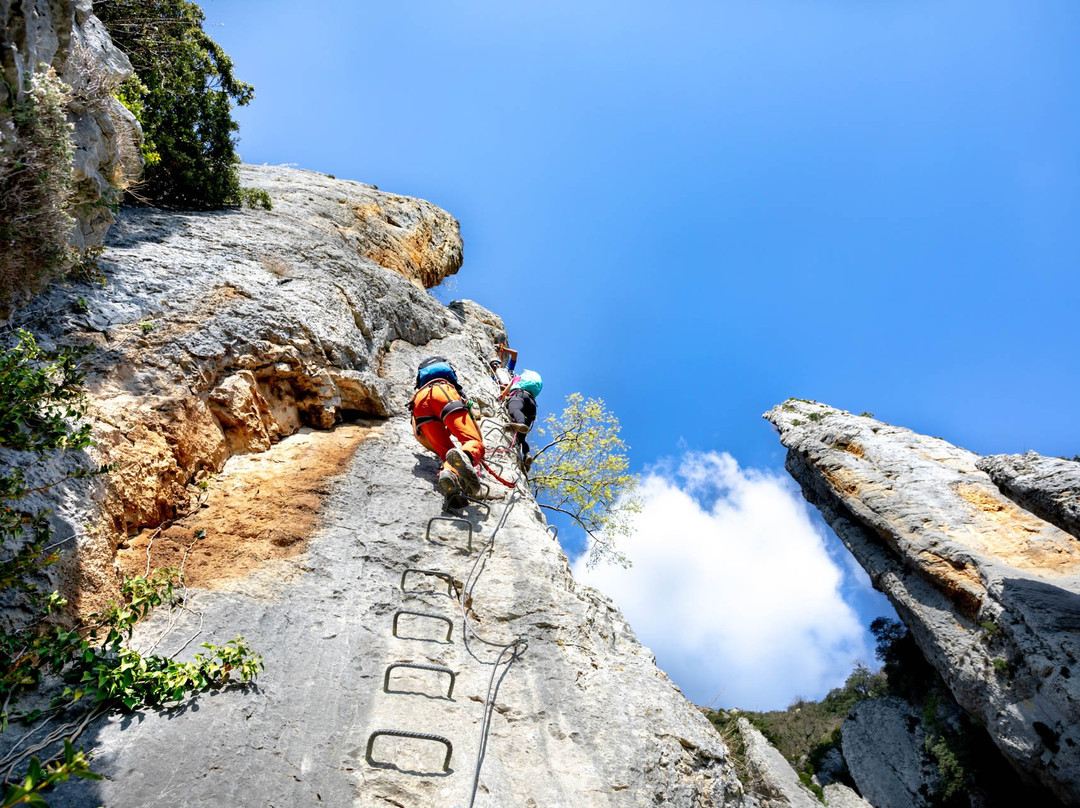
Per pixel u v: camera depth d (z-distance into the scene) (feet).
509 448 25.73
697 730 14.55
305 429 21.47
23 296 16.52
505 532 18.88
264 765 10.73
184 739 10.57
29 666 10.61
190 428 17.29
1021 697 45.65
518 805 11.43
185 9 33.68
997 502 59.88
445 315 35.22
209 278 21.86
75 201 17.88
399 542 17.38
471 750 12.22
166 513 15.61
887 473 68.59
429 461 21.77
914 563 59.52
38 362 14.80
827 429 79.66
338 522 17.40
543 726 13.29
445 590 16.34
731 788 14.01
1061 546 53.98
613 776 12.49
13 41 14.26
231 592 14.19
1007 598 49.39
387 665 13.75
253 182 38.19
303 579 15.28
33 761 6.96
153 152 26.71
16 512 11.48
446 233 47.91
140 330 18.21
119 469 14.66
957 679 51.80
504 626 15.64
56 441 13.09
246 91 36.09
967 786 59.67
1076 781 41.52
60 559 12.17
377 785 11.10
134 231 23.27
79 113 18.10
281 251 26.40
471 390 29.45
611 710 13.94
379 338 27.58
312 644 13.66
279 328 21.49
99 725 10.39
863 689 107.55
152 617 12.85
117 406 15.96
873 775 71.20
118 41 30.94
